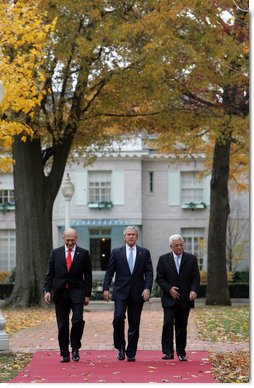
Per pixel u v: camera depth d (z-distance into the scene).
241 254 40.16
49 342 14.63
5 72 16.34
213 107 25.17
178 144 40.03
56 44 21.80
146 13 22.95
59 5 21.50
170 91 22.70
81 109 24.84
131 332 11.78
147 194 42.28
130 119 26.36
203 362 11.58
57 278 11.76
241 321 18.97
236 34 22.34
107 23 21.73
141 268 11.90
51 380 9.80
